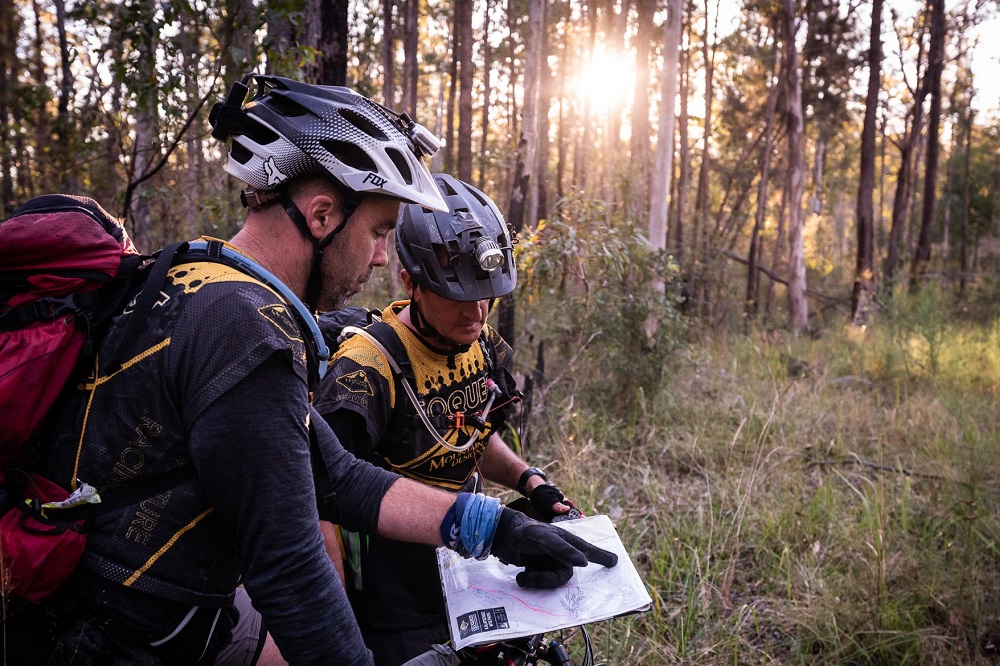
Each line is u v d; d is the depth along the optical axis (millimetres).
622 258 5598
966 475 4234
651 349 6066
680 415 5848
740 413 5820
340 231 1214
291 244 1207
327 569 1099
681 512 4121
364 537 1744
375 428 1683
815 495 4086
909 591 3229
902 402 6793
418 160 1309
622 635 2869
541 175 15477
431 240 1661
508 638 1321
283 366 1064
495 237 1729
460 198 1763
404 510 1338
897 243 16453
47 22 12648
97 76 5531
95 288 1086
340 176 1167
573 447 4656
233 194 5953
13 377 999
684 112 16016
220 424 1022
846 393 6898
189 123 4352
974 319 12672
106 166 6977
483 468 2033
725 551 3652
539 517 1883
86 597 1080
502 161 13508
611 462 4797
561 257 5289
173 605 1120
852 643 2938
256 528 1043
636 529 3799
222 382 1023
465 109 8789
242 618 1414
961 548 3527
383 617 1764
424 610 1800
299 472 1069
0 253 1040
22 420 1014
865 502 3775
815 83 19609
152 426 1055
